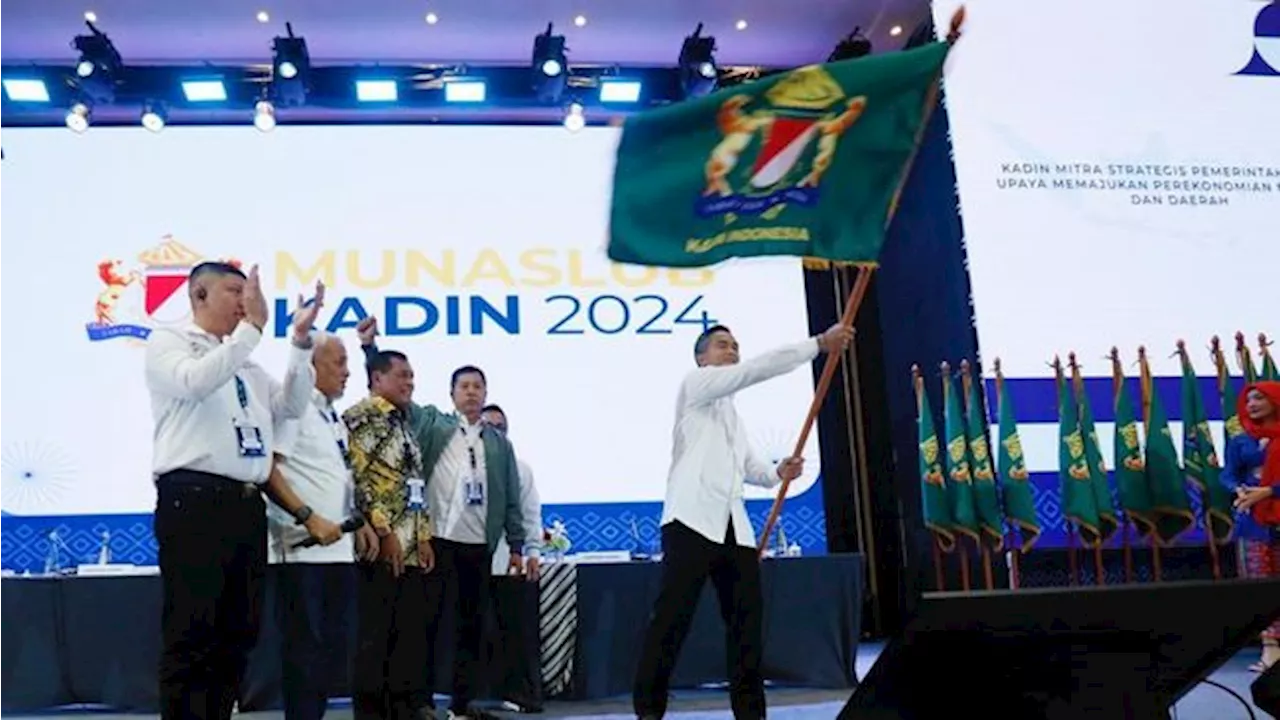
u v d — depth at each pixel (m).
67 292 6.62
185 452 2.23
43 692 4.15
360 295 6.86
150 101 6.82
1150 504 5.80
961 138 6.30
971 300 6.11
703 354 3.30
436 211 7.03
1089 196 6.29
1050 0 6.51
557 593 4.27
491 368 6.83
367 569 3.09
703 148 1.92
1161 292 6.21
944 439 6.52
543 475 6.71
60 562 6.29
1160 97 6.47
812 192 2.00
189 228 6.82
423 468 3.71
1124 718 1.04
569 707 4.18
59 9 6.52
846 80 1.95
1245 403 4.70
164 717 2.15
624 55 7.40
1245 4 6.64
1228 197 6.37
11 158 6.75
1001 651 1.05
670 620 3.04
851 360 7.63
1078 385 5.99
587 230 7.08
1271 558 4.55
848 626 4.43
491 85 7.16
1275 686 1.50
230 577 2.27
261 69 6.99
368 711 3.05
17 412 6.43
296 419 2.80
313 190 6.97
